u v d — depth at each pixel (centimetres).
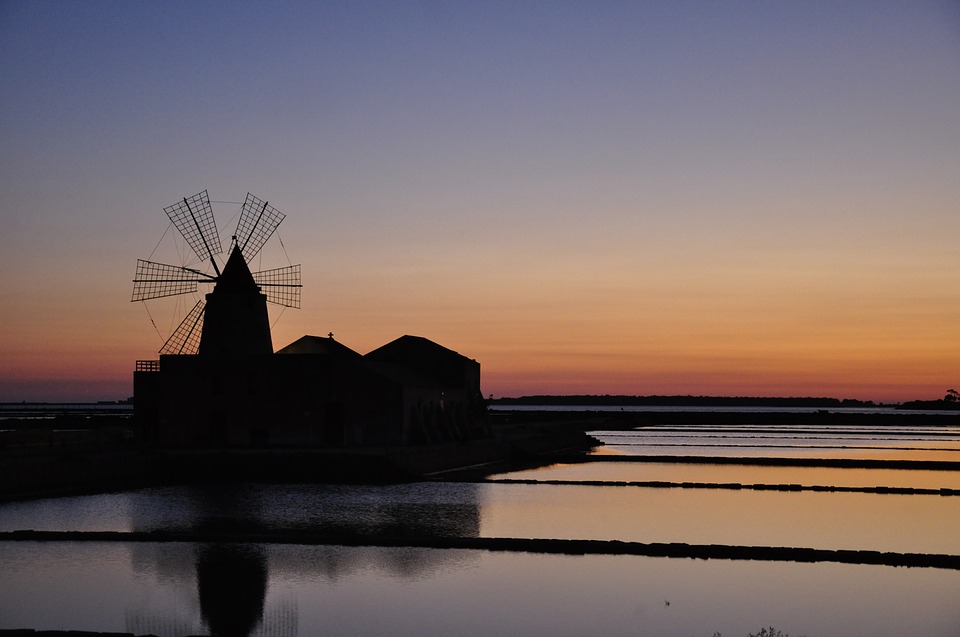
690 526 5656
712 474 8900
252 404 8838
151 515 5938
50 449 7750
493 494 7050
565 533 5384
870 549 4988
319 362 8850
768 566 4600
